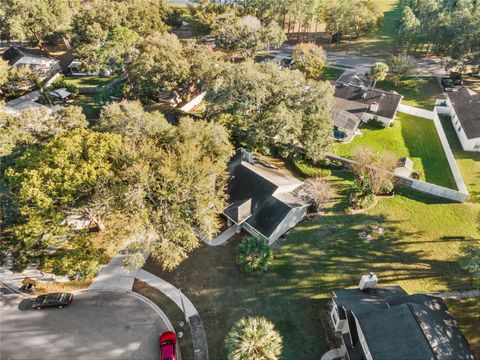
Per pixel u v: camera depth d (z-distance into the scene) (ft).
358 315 79.00
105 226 107.24
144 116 125.29
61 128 126.11
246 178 124.98
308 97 142.31
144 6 259.39
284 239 116.06
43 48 274.77
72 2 276.00
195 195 99.45
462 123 168.45
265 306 96.32
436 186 132.77
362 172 131.34
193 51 187.42
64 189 89.97
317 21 289.53
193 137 120.16
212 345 87.86
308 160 152.97
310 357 84.53
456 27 229.25
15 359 84.69
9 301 98.32
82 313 95.09
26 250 93.76
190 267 107.14
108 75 238.89
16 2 228.22
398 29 279.49
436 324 75.00
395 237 116.47
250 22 250.98
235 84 142.31
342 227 120.37
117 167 99.04
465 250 97.76
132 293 100.22
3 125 124.36
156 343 88.02
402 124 187.11
